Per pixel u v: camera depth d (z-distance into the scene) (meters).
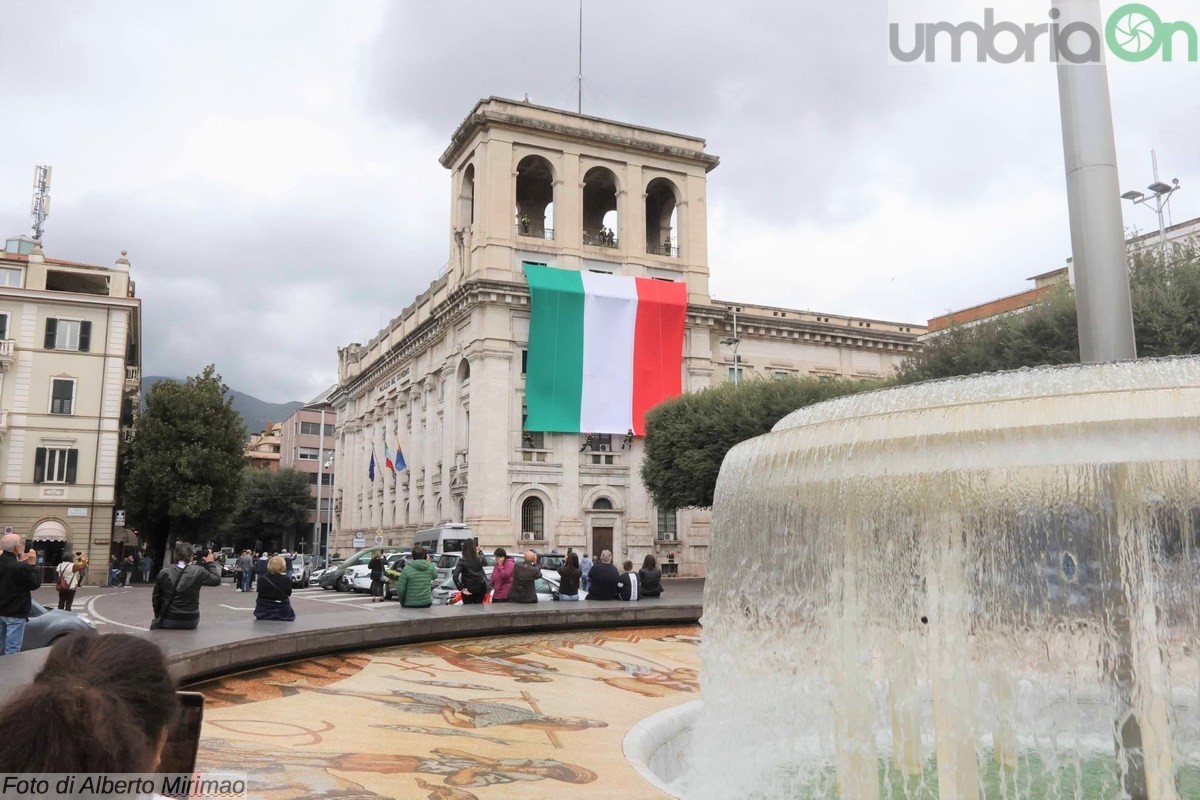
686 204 53.44
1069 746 4.64
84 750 1.51
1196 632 4.31
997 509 4.83
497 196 48.50
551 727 7.88
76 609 26.53
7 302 45.41
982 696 4.89
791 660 6.15
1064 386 5.13
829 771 5.75
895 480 5.30
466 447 49.62
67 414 45.75
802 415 6.86
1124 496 4.48
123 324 47.53
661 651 13.54
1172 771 4.36
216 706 8.48
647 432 42.66
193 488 47.19
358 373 72.69
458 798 5.53
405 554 35.84
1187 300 22.97
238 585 39.41
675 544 49.19
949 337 30.03
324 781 5.87
